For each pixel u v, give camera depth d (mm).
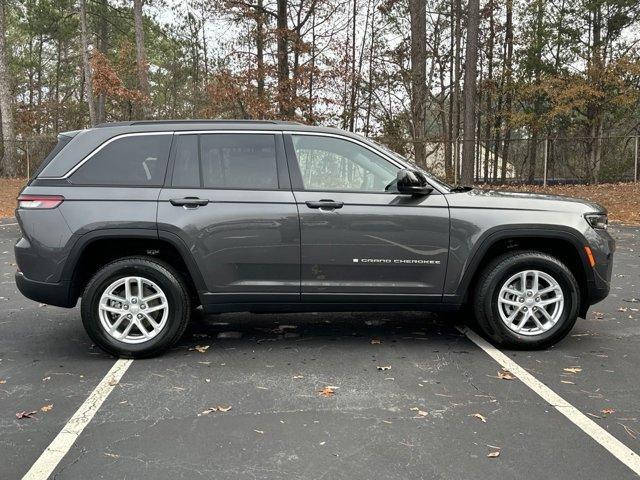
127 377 4191
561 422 3412
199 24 28109
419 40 21891
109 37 35906
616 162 22281
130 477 2836
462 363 4438
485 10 27156
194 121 4699
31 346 4945
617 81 22781
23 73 41062
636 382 4035
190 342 5031
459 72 27688
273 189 4523
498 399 3750
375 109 23578
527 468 2891
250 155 4594
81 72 36688
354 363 4453
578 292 4660
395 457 3004
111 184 4500
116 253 4742
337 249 4500
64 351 4809
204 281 4500
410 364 4422
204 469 2902
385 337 5152
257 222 4453
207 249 4461
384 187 4613
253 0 20828
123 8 31453
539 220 4562
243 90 20156
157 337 4547
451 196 4617
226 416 3520
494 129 27922
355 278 4562
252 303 4582
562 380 4074
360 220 4473
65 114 36000
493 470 2871
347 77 21125
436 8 27625
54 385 4047
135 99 23875
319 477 2814
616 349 4754
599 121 23828
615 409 3594
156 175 4527
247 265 4508
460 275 4582
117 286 4531
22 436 3283
